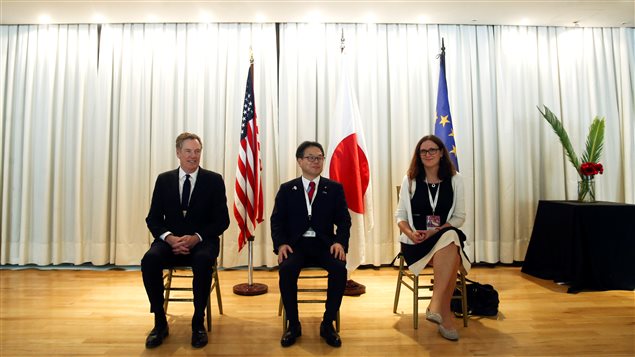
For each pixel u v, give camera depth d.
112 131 3.86
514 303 2.73
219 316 2.50
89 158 3.84
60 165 3.80
